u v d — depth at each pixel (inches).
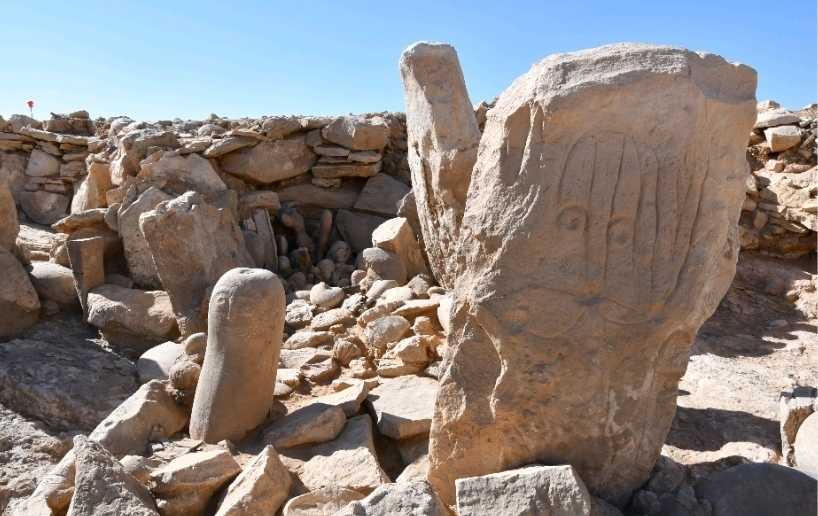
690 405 157.8
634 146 95.1
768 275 269.4
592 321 99.1
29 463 150.1
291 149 308.3
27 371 183.5
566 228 97.7
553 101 93.5
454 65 185.6
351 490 113.0
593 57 96.3
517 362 101.9
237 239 251.8
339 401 149.9
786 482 102.4
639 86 92.9
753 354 207.5
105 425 138.1
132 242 244.4
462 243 105.8
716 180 96.9
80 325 223.3
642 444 105.7
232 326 135.9
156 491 114.3
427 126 186.1
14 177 371.2
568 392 101.8
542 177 96.9
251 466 115.9
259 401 140.3
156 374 184.7
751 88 99.1
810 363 197.6
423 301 199.2
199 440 138.9
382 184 313.0
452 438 110.2
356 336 194.2
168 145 289.0
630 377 101.1
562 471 93.8
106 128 381.7
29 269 230.2
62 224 251.6
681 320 98.0
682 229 96.3
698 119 93.8
